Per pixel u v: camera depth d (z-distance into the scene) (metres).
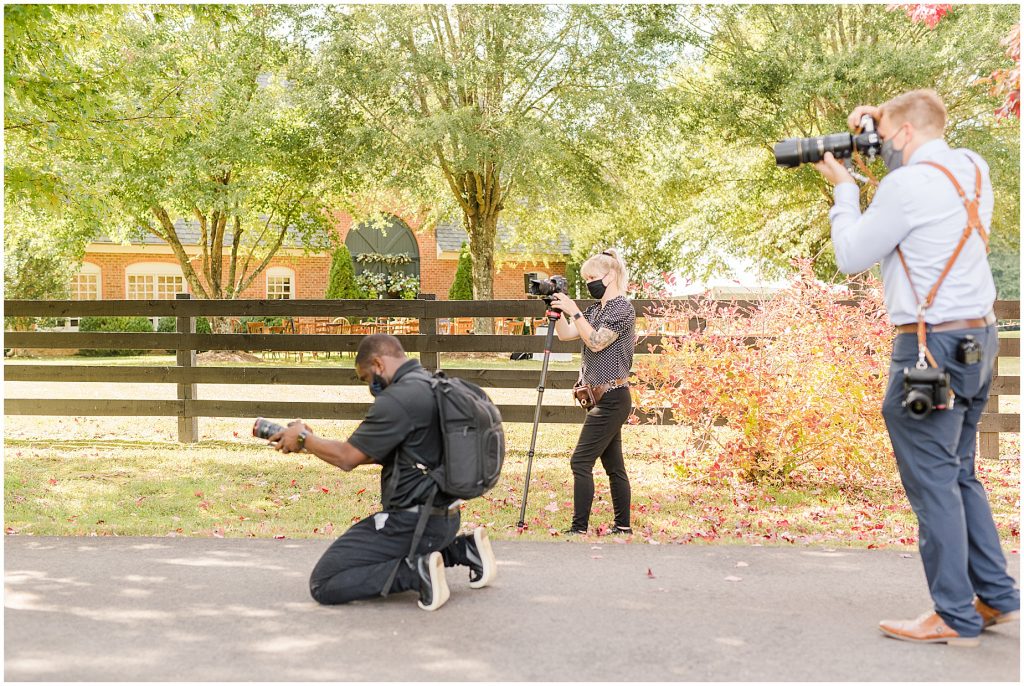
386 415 3.50
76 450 7.96
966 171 3.10
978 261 3.06
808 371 6.30
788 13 18.28
